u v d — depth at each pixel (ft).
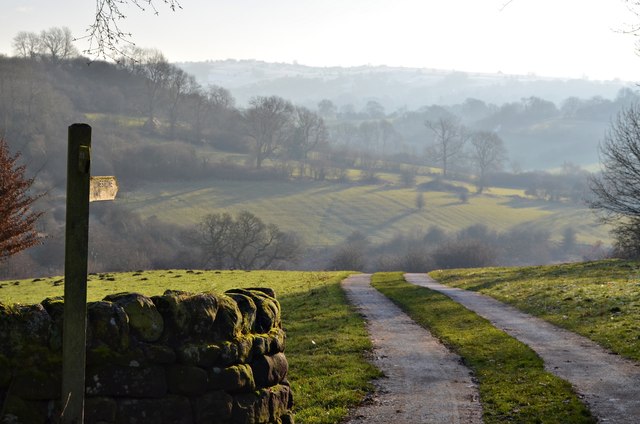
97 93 557.74
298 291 147.74
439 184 590.14
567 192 568.41
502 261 412.16
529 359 68.90
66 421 27.02
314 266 375.45
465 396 56.65
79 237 27.45
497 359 70.38
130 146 473.67
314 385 61.11
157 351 30.30
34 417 27.14
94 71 558.15
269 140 562.66
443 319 100.27
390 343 81.97
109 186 28.94
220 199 447.01
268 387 35.78
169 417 30.42
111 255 303.68
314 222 441.27
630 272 144.15
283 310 117.80
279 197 480.23
